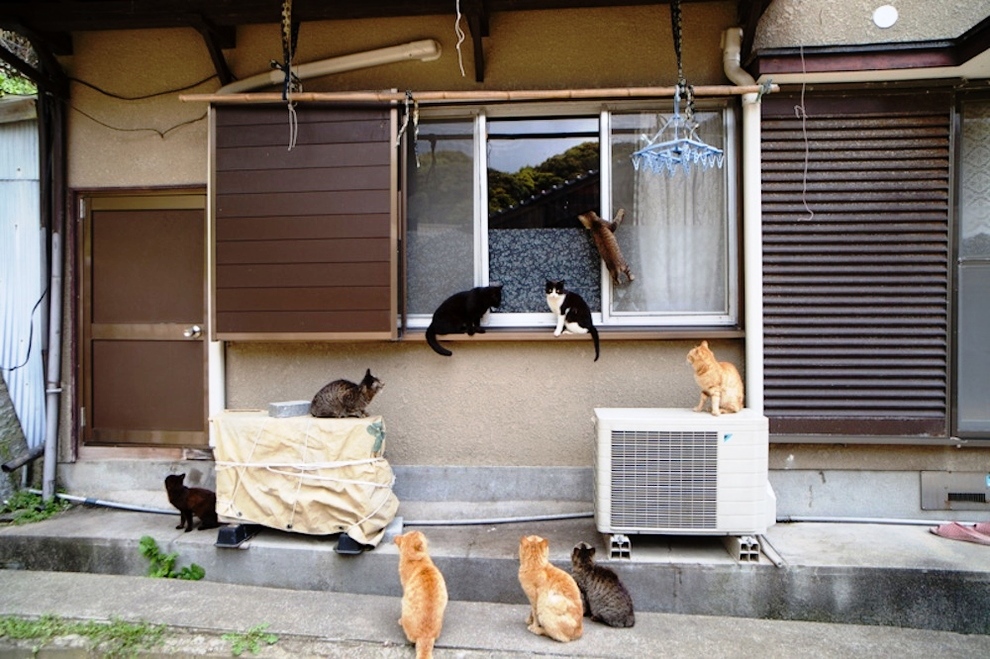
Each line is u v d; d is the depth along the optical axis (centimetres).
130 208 413
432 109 381
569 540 330
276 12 361
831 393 354
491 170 388
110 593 304
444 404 385
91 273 417
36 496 400
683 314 378
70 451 411
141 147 404
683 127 373
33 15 366
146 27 374
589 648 255
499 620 279
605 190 377
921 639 269
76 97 407
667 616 287
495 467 381
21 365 427
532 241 386
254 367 395
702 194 378
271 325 367
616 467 306
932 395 351
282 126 364
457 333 371
